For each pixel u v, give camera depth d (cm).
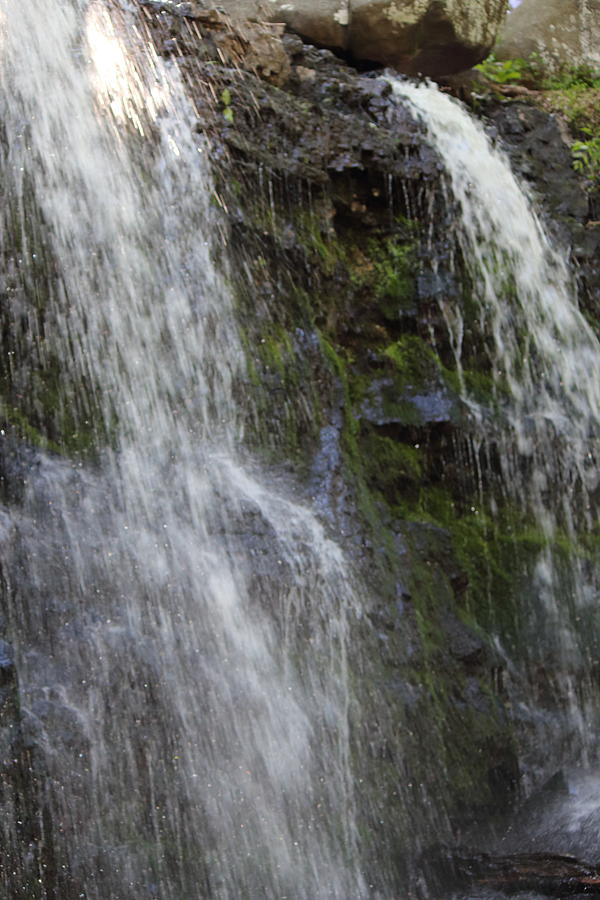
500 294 755
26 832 425
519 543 680
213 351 600
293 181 670
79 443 540
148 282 598
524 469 713
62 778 443
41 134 596
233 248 631
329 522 573
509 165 836
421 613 579
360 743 518
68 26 639
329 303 667
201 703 491
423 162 741
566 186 864
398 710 535
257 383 603
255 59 719
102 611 493
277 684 512
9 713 433
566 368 774
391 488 634
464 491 677
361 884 488
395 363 680
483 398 712
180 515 539
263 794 488
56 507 511
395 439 654
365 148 712
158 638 497
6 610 472
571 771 595
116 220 604
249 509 554
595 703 649
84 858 437
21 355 545
